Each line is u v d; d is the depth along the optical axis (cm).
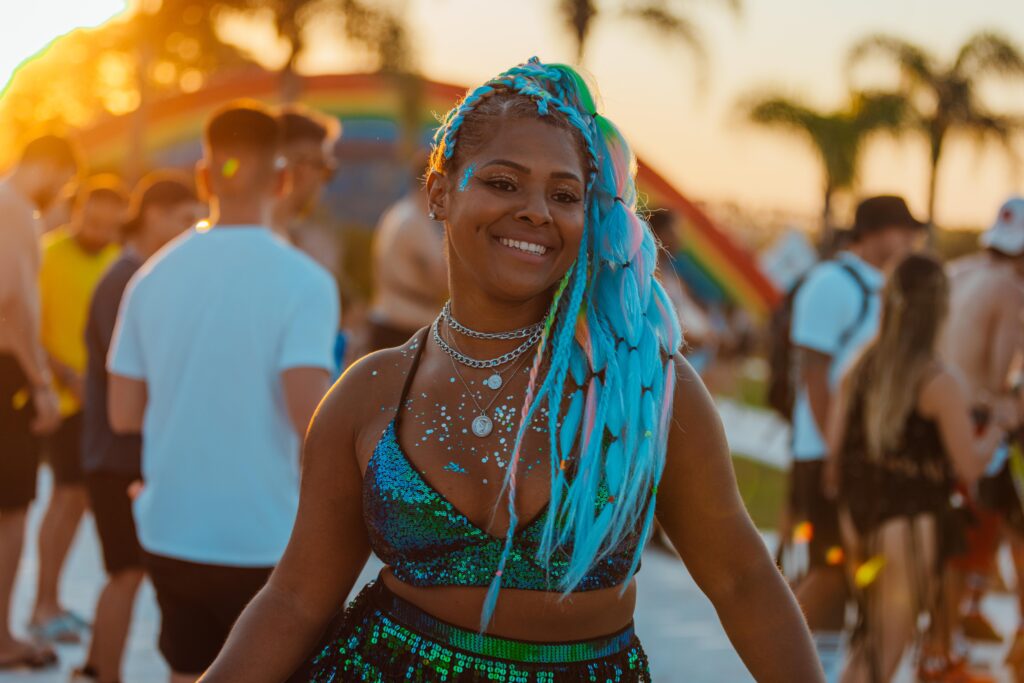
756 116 3023
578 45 2598
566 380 196
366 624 201
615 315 198
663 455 193
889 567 457
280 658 210
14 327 535
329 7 2617
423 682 193
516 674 191
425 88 2631
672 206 2683
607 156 201
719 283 2759
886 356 466
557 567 191
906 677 573
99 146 2834
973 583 642
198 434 349
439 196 206
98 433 465
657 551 855
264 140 362
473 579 192
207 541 348
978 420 580
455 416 197
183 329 354
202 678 209
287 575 211
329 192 2934
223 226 362
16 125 4694
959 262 638
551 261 195
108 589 464
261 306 351
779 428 2067
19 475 536
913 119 3056
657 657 588
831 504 564
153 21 2905
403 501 194
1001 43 3078
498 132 195
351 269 2888
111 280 477
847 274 571
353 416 206
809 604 567
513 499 188
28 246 537
